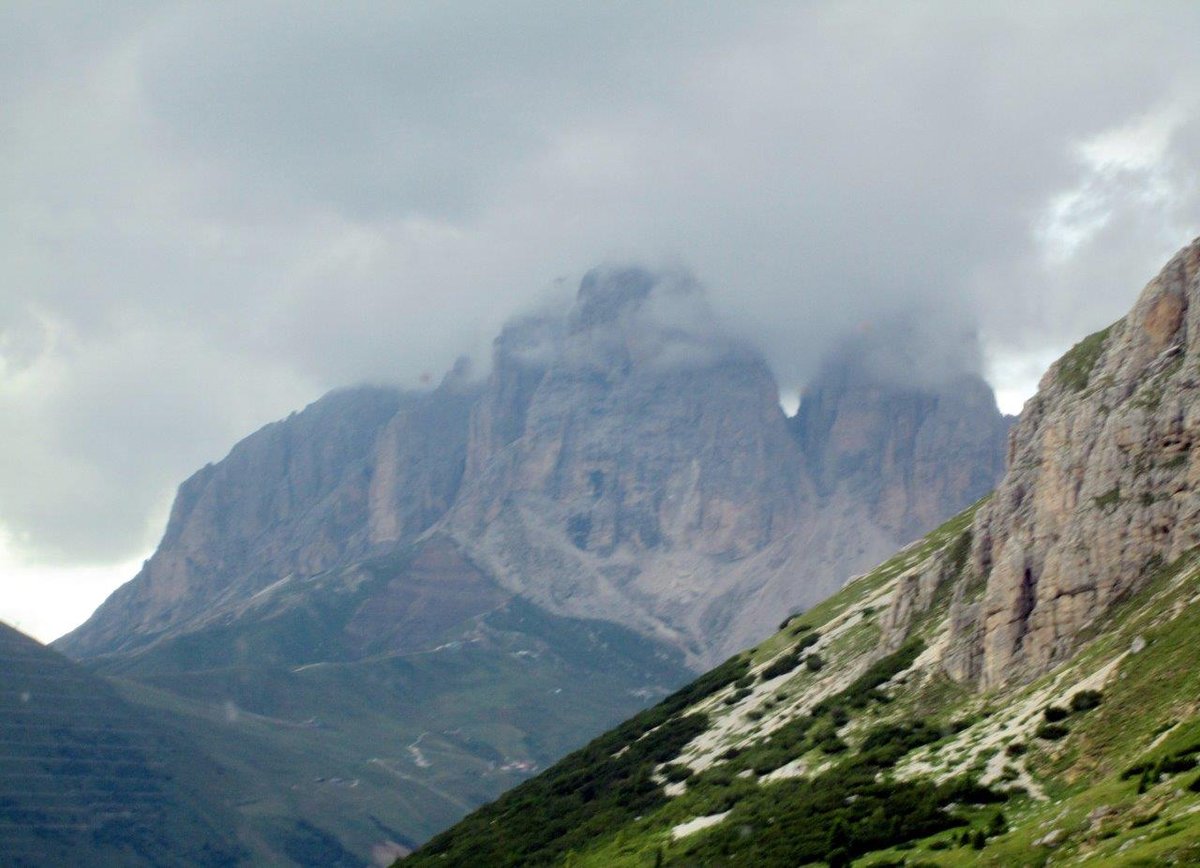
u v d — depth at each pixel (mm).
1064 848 144500
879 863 168000
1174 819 134625
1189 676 169375
